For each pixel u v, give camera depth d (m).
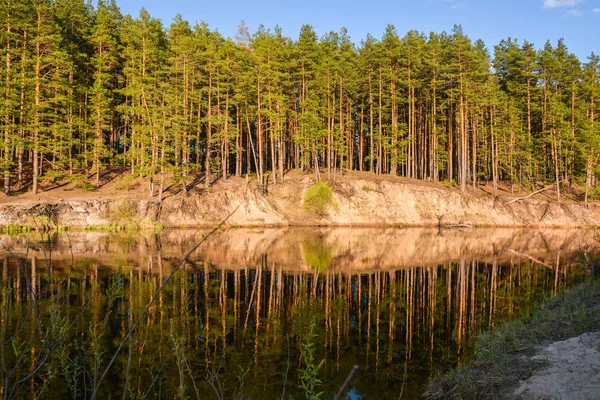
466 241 32.38
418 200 47.12
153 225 36.25
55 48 37.62
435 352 9.10
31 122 36.59
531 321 9.57
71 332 9.51
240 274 17.84
